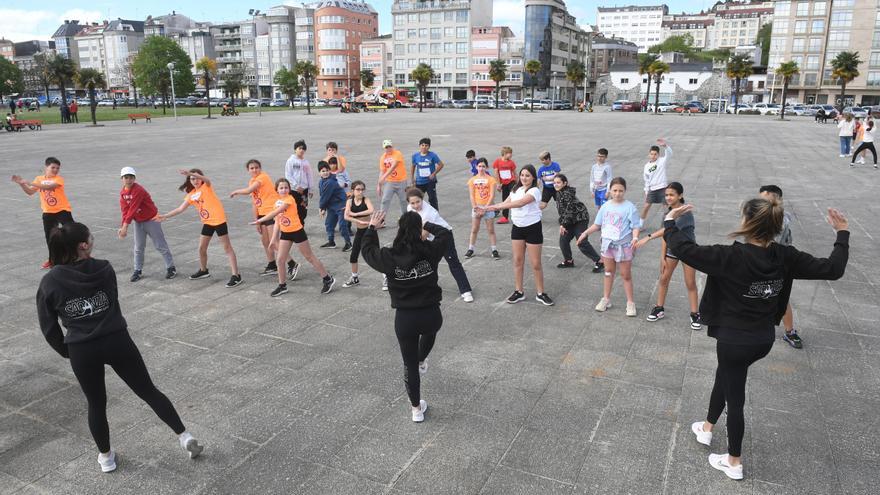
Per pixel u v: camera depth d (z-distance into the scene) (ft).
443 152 78.07
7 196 49.19
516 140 96.32
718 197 45.42
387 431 14.17
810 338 19.56
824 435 13.93
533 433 14.05
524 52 340.59
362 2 418.72
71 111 155.12
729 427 12.10
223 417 14.89
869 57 273.75
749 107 243.60
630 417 14.73
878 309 22.21
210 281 26.37
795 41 287.28
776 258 11.23
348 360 18.13
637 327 20.59
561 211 26.86
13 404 15.80
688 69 337.31
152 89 299.17
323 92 397.19
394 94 288.92
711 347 18.86
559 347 18.94
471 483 12.21
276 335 20.15
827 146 87.56
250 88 430.61
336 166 33.32
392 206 43.55
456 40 350.02
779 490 11.99
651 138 100.94
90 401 12.35
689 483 12.21
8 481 12.53
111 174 60.64
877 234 33.45
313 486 12.17
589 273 27.12
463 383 16.58
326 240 33.78
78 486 12.34
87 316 11.93
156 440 14.02
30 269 28.35
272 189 27.02
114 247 32.40
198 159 73.31
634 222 20.89
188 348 19.12
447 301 23.40
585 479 12.32
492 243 29.66
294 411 15.15
